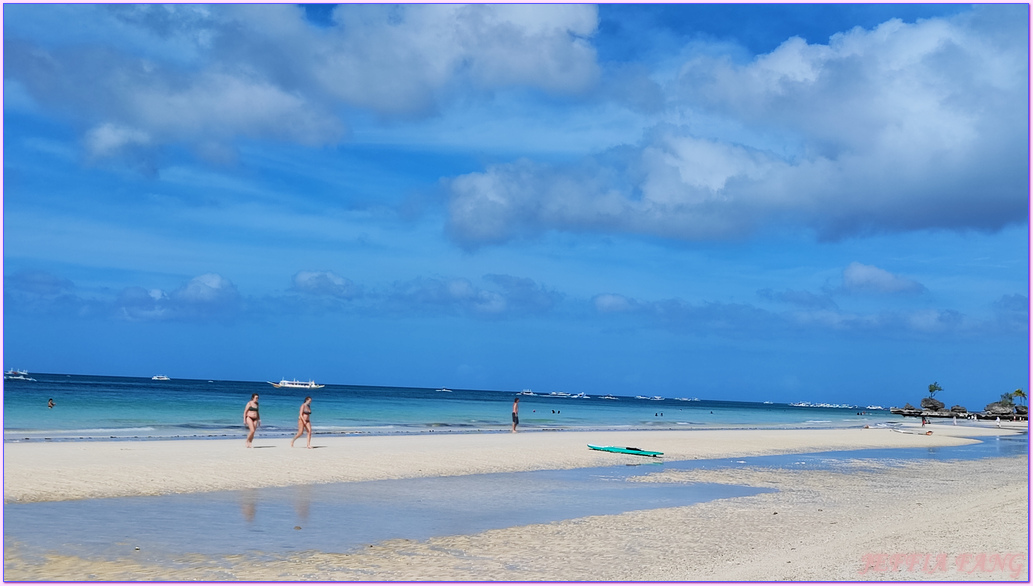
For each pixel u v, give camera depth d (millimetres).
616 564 11500
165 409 63031
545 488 20188
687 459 30219
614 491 19953
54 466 19703
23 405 61969
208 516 14680
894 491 21250
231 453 24891
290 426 47000
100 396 85562
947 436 57969
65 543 12156
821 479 24234
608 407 144750
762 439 43344
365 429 45562
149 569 10867
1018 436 64250
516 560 11758
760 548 12547
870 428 72625
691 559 11797
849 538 12945
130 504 15617
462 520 15086
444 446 30844
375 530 13898
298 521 14516
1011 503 16844
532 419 73500
